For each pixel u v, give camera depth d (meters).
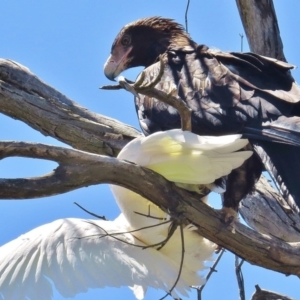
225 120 10.12
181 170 8.63
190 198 8.84
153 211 8.80
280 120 9.74
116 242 8.39
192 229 8.94
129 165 8.34
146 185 8.50
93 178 8.17
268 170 9.63
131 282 8.09
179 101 8.44
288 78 10.42
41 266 8.03
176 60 11.23
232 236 9.16
